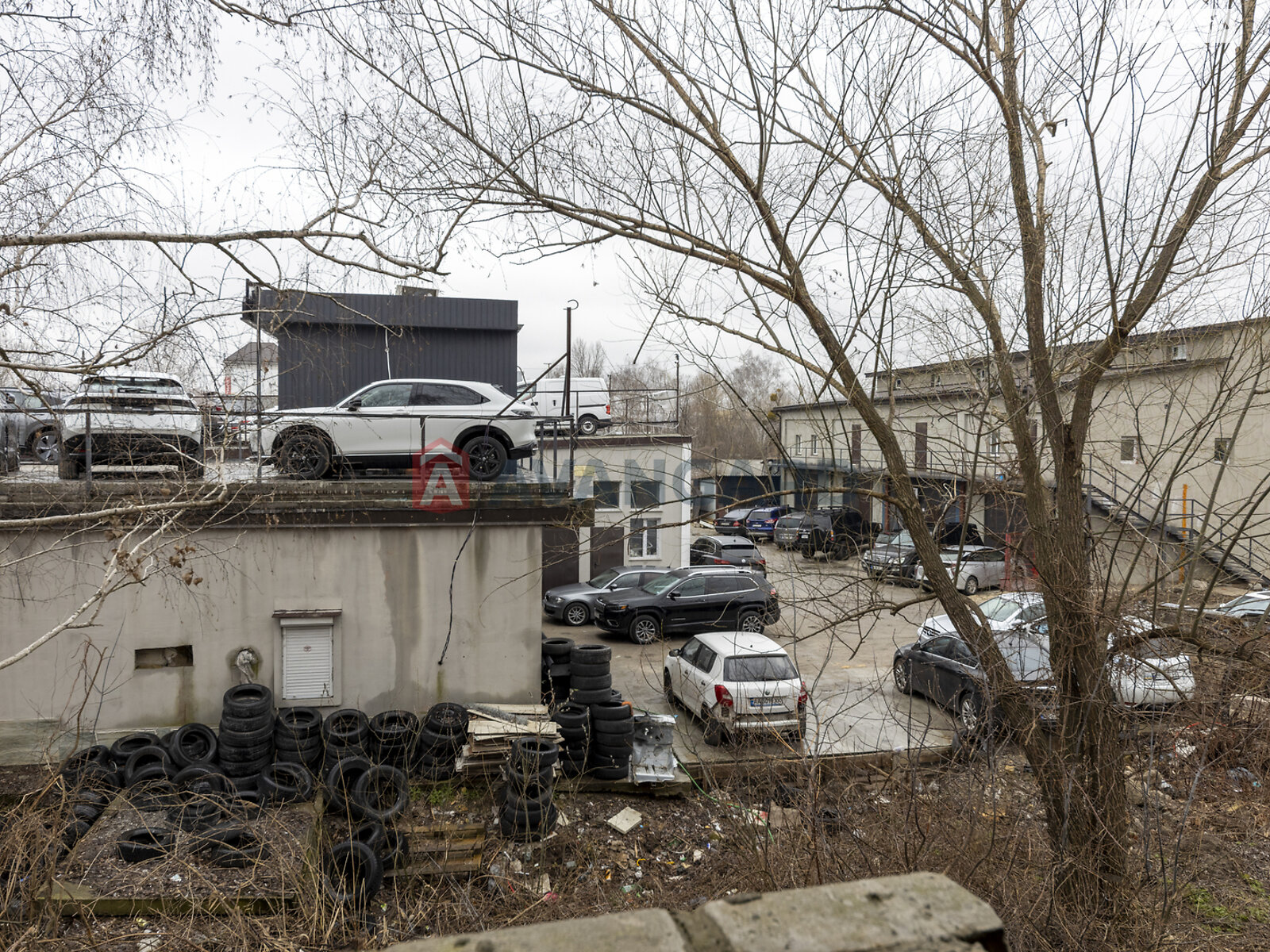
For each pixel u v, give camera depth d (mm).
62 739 10250
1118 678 7445
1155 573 7426
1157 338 7363
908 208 6949
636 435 19516
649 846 9781
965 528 7480
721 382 7332
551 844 9516
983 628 7379
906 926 1055
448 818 9648
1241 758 7836
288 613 10852
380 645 11219
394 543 11203
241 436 12383
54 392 10227
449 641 11367
